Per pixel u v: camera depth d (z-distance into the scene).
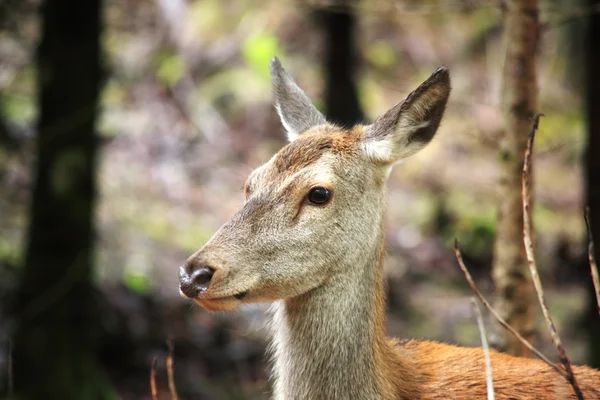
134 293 13.70
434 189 18.92
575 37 23.83
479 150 20.58
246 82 20.69
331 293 6.54
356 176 6.57
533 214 7.96
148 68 19.56
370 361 6.55
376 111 19.78
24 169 13.44
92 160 11.29
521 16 7.88
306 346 6.62
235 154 19.05
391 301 15.51
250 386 12.29
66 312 11.17
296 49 21.56
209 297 6.21
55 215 11.08
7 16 11.91
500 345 8.02
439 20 23.56
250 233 6.36
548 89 23.31
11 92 14.83
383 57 22.11
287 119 7.45
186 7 21.67
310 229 6.41
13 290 12.06
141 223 16.23
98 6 11.33
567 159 20.98
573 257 16.98
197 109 19.89
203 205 17.50
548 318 5.44
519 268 7.94
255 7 22.27
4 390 10.98
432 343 7.30
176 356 12.70
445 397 6.59
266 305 13.91
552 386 6.50
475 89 21.89
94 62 11.27
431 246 17.41
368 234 6.62
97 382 11.20
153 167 18.17
